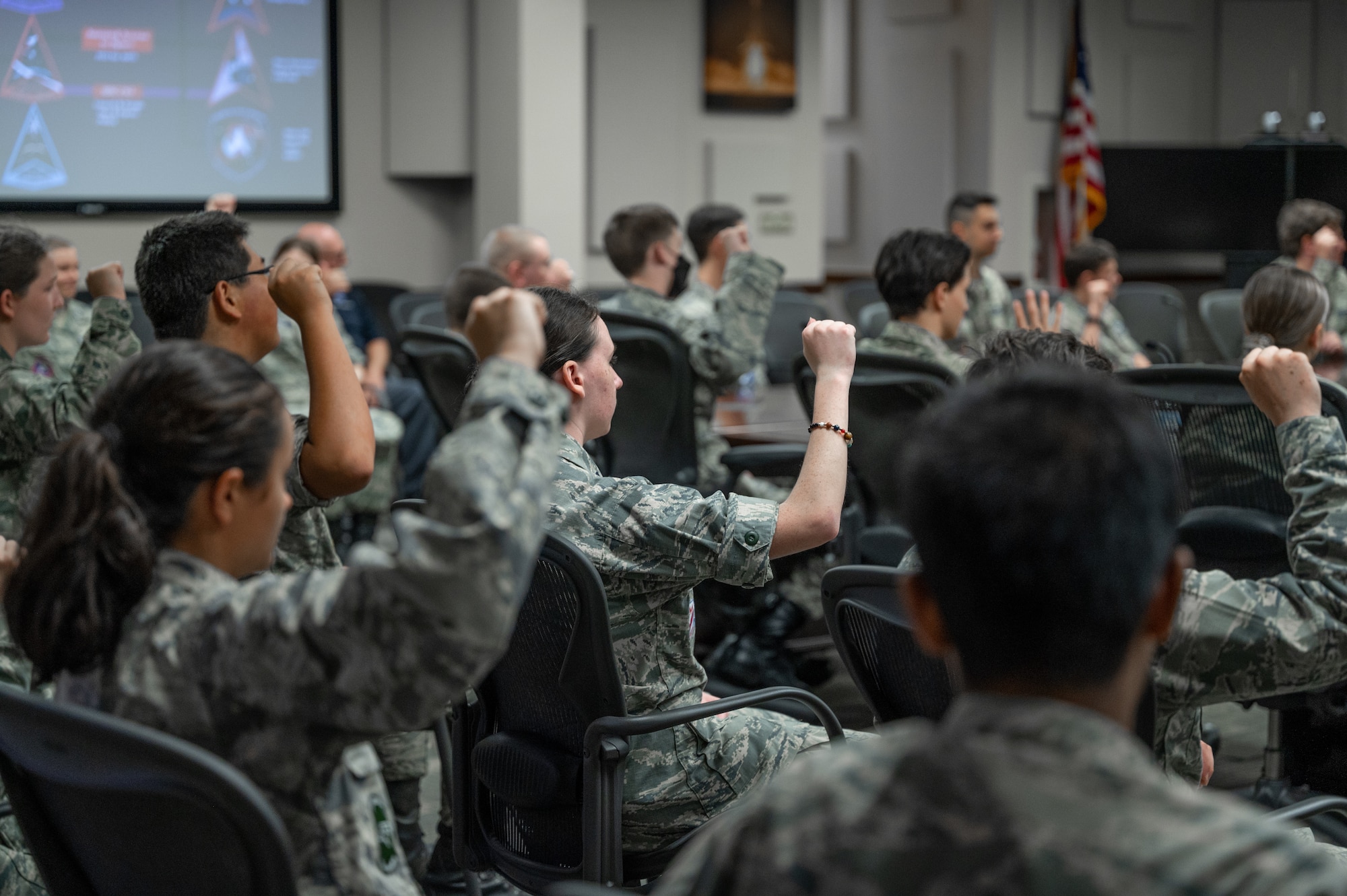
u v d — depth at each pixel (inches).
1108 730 32.8
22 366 116.0
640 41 352.5
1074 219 411.5
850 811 33.1
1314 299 137.6
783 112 376.8
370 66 329.7
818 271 386.9
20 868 76.4
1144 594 34.5
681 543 77.2
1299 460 69.2
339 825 49.9
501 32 318.3
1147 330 295.1
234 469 50.4
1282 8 458.9
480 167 330.3
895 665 74.5
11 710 49.7
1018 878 30.9
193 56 307.3
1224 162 395.2
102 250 303.9
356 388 81.8
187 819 48.3
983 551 34.0
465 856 88.7
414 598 44.3
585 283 353.7
